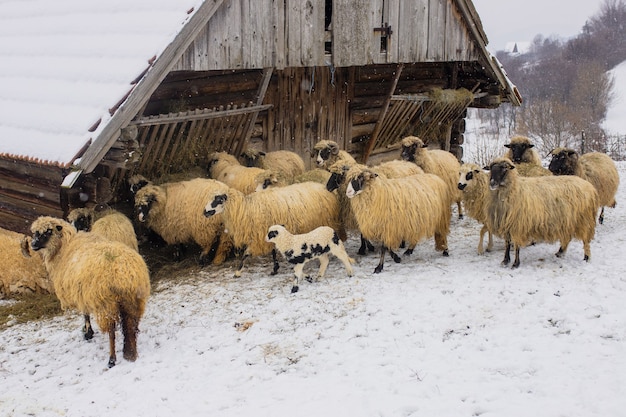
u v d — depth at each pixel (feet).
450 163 38.14
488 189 28.07
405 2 40.47
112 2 34.42
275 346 21.39
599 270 26.94
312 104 44.52
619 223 36.32
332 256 31.42
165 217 30.40
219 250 31.07
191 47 29.84
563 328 21.33
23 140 29.25
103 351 22.27
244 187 32.96
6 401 18.86
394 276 27.55
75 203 29.60
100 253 20.57
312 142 45.21
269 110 41.70
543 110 154.30
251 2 32.45
